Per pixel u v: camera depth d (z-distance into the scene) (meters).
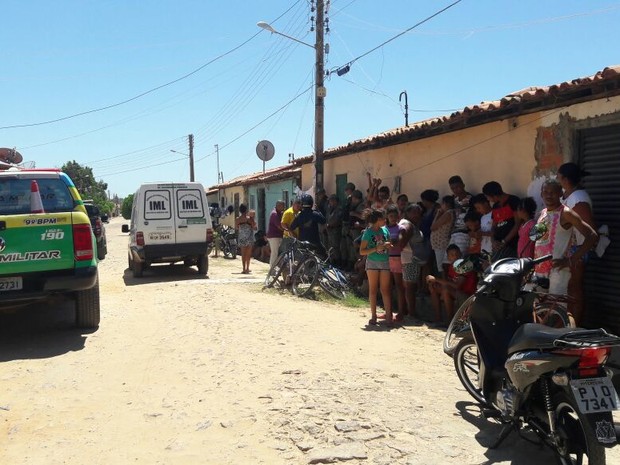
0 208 7.73
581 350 3.55
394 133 11.16
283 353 6.74
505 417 4.21
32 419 4.91
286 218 12.19
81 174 66.12
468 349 5.09
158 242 14.61
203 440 4.45
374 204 11.17
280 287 11.66
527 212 7.50
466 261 5.28
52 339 7.61
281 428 4.61
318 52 14.83
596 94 6.95
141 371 6.20
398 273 8.75
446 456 4.14
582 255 5.91
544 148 8.18
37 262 7.16
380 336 7.62
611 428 3.44
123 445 4.40
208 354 6.77
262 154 18.38
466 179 10.05
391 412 4.90
